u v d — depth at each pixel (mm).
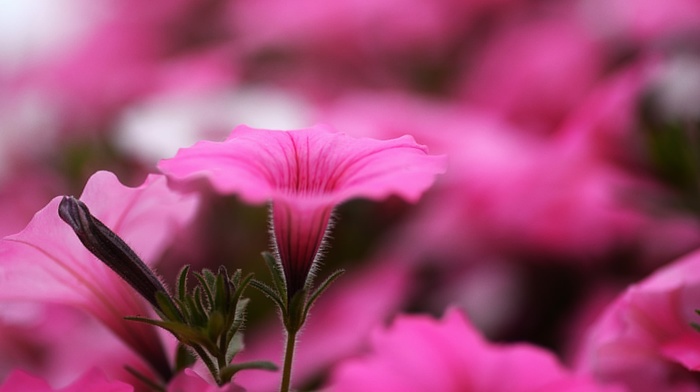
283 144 483
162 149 687
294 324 498
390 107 698
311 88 778
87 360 598
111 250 499
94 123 787
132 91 790
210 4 862
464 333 583
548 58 734
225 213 683
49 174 764
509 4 787
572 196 664
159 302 499
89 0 892
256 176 484
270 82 790
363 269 688
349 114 690
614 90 665
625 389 554
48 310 636
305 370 641
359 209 707
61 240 512
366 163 487
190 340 498
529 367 569
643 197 664
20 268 517
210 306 500
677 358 521
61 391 509
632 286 541
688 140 673
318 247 500
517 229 675
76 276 525
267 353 652
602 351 545
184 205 533
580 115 679
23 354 640
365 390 573
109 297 533
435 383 572
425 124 682
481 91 750
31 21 852
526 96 734
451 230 682
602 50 735
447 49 801
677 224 662
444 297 680
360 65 796
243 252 683
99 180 511
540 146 685
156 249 534
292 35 778
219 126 696
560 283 680
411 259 681
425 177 490
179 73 765
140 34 842
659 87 680
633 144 677
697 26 696
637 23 705
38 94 798
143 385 551
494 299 677
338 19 773
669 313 535
